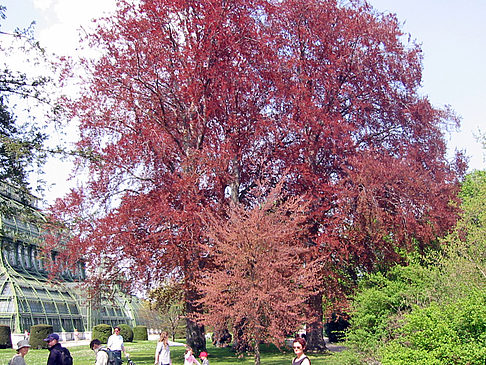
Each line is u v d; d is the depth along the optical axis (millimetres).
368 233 25141
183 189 23047
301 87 26938
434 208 24906
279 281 17266
